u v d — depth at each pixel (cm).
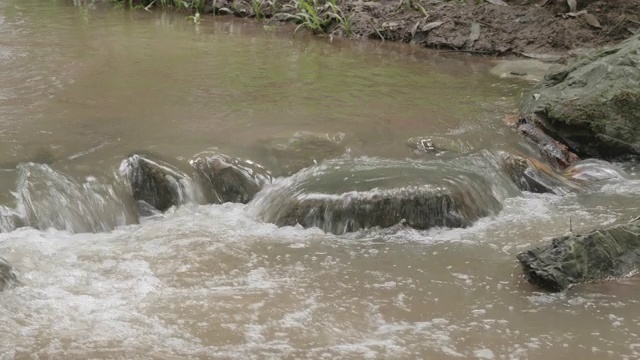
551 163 718
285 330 422
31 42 984
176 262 497
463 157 664
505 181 646
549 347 414
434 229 558
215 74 875
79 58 914
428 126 730
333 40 1105
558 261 483
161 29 1122
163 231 546
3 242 507
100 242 530
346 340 415
